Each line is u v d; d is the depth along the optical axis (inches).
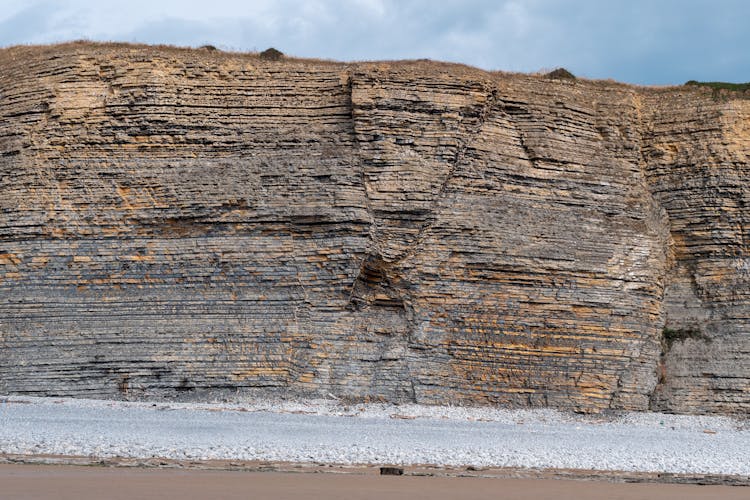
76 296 1646.2
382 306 1669.5
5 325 1632.6
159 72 1732.3
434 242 1674.5
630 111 1862.7
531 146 1771.7
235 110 1727.4
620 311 1707.7
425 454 1211.9
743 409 1686.8
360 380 1615.4
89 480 989.2
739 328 1744.6
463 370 1642.5
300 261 1647.4
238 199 1664.6
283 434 1314.0
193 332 1619.1
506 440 1353.3
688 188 1829.5
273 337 1617.9
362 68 1728.6
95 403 1513.3
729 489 1112.2
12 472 1030.4
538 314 1678.2
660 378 1729.8
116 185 1690.5
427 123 1713.8
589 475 1157.7
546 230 1718.8
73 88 1743.4
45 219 1679.4
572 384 1660.9
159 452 1161.4
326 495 948.6
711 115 1856.5
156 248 1659.7
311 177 1674.5
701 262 1806.1
